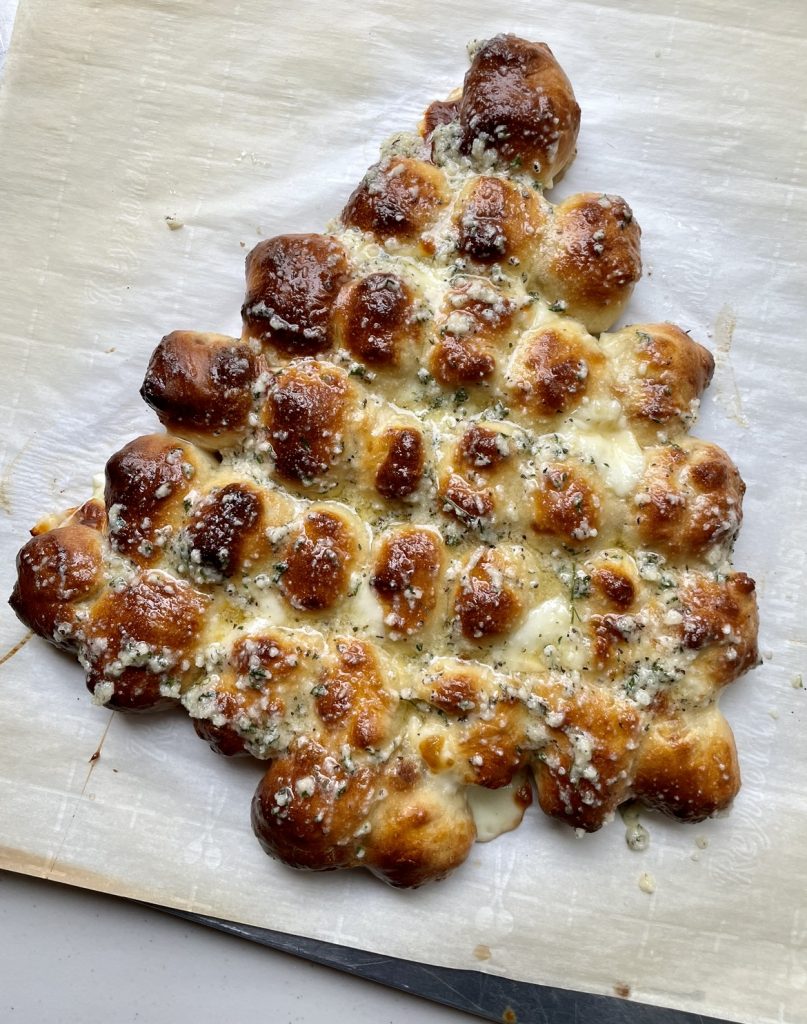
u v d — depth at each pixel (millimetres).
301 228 395
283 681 327
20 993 376
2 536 387
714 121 391
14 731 371
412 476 330
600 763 323
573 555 336
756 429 379
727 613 334
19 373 394
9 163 400
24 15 400
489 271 346
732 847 358
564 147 366
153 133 400
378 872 336
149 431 392
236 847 359
